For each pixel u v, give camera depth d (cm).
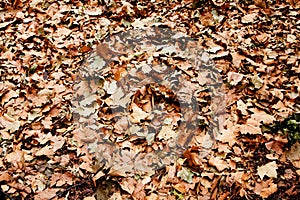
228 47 298
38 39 317
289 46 295
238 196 221
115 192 229
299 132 240
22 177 237
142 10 336
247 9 328
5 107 270
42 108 270
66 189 232
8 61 300
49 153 247
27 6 344
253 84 271
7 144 251
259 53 292
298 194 220
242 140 245
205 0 332
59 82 288
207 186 227
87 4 345
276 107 257
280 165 232
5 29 326
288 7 325
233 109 261
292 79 273
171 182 230
